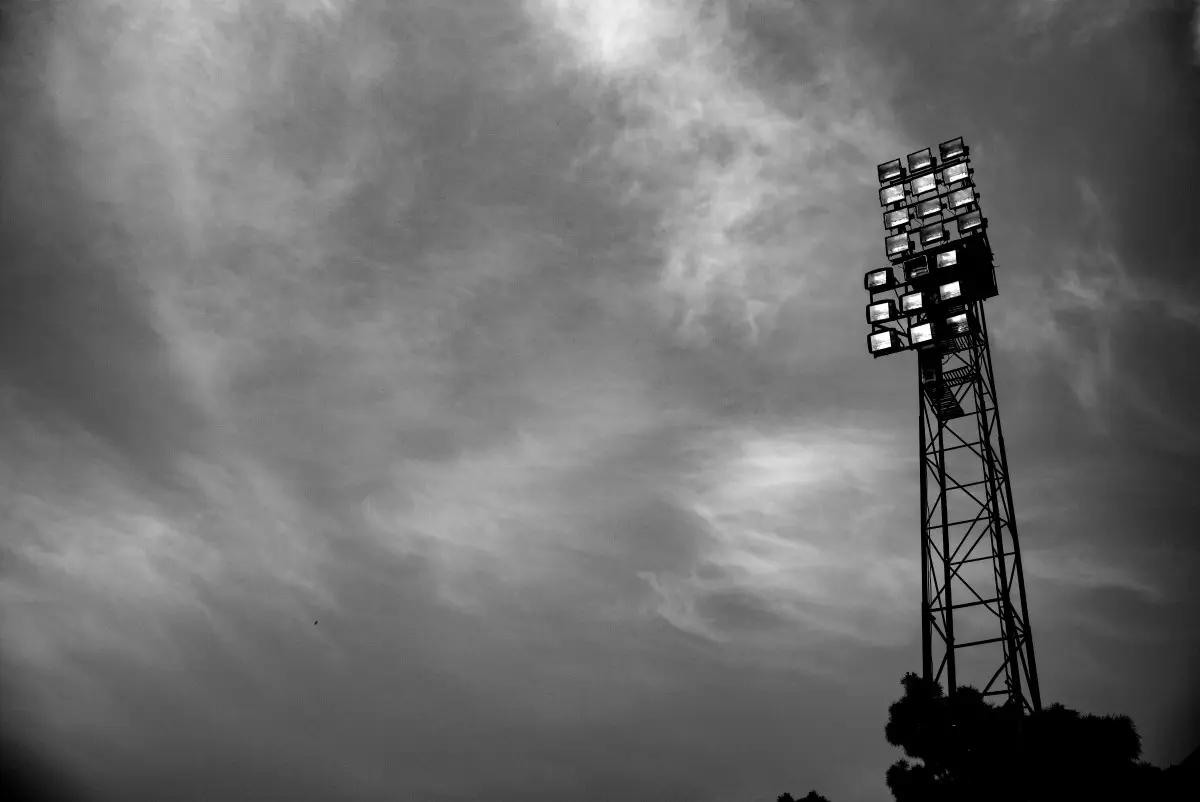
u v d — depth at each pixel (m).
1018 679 21.66
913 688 19.17
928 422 27.66
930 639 23.61
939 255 28.06
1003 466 25.34
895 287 28.98
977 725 17.69
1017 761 17.03
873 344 28.50
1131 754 16.41
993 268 27.89
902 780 18.05
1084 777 16.30
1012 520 24.42
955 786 17.52
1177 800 15.84
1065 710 17.45
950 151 29.84
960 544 24.98
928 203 29.47
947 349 28.11
